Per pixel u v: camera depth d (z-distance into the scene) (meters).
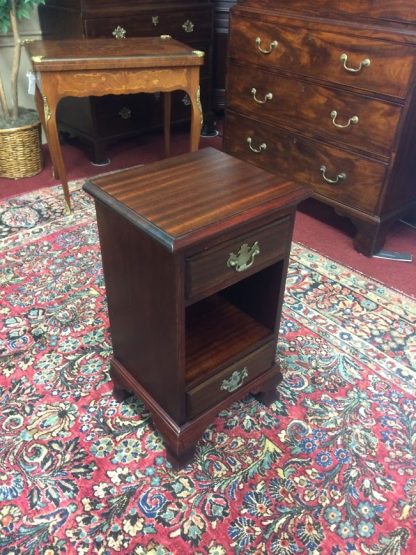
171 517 1.07
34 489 1.12
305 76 2.00
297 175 2.24
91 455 1.20
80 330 1.60
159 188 1.08
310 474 1.17
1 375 1.42
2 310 1.67
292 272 1.93
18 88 2.91
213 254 0.95
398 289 1.84
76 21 2.45
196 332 1.26
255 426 1.29
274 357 1.31
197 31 2.86
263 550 1.02
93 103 2.62
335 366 1.49
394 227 2.26
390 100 1.73
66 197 2.25
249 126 2.37
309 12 1.90
